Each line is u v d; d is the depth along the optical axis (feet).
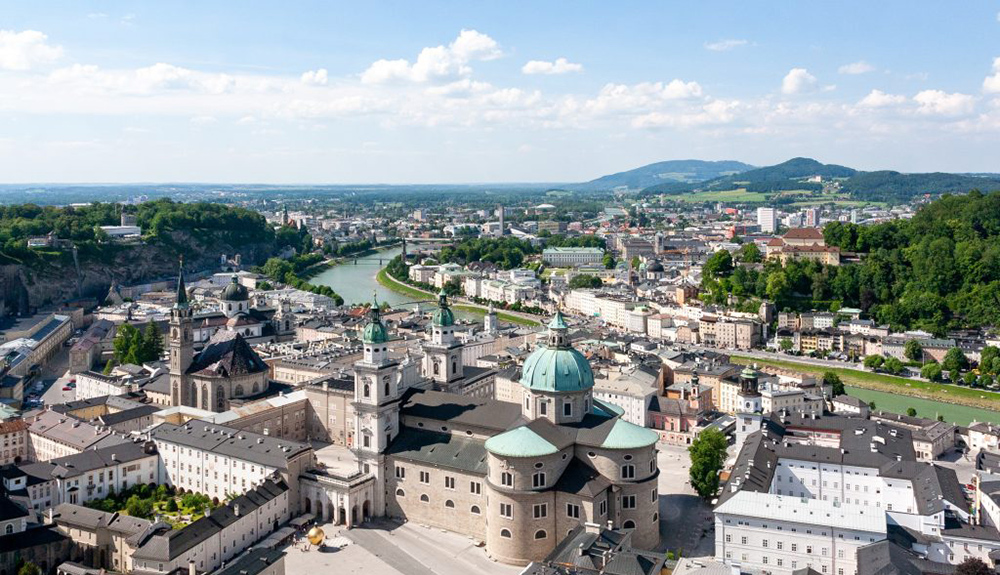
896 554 630.74
